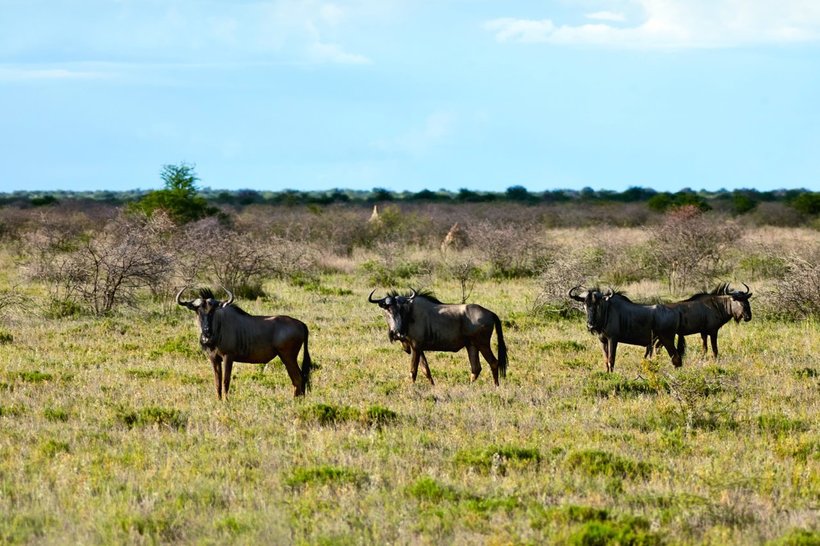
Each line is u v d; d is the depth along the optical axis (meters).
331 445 34.56
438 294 84.19
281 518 26.33
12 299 70.69
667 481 30.50
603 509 27.06
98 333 61.47
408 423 38.53
